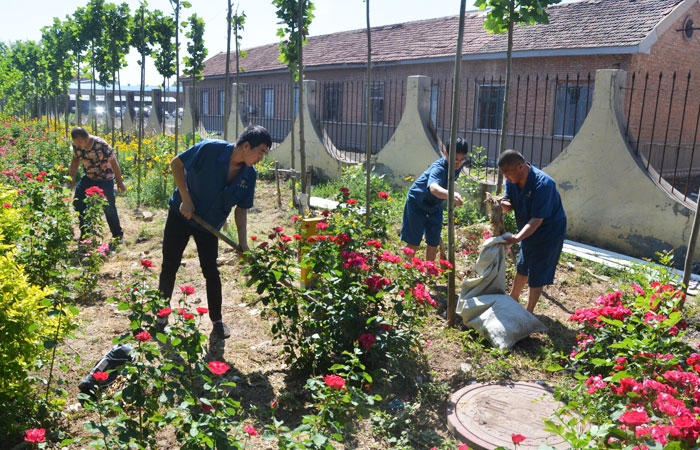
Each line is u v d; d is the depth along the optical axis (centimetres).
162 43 1397
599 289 591
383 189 990
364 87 1739
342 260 395
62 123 2427
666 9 1212
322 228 420
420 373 394
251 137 400
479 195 837
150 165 1309
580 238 803
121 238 736
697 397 239
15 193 438
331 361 375
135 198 1046
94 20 1530
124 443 239
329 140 1252
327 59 1905
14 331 279
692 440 192
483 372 395
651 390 242
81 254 633
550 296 567
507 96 674
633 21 1226
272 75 2123
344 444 310
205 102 2616
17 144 1502
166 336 274
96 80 1705
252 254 393
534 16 636
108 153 704
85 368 382
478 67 1427
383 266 406
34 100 2783
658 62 1239
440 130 1523
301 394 361
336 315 372
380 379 367
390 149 1084
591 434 220
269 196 1068
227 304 524
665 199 703
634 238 741
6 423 281
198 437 225
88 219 627
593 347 362
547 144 1307
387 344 361
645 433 197
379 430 322
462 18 431
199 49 1380
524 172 463
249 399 353
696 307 528
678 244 694
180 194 419
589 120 779
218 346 431
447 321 476
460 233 741
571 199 809
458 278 609
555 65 1282
